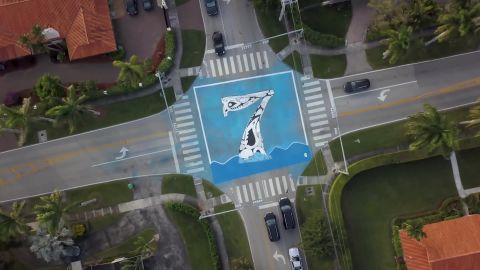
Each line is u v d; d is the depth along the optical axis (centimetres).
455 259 6009
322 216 6319
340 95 6812
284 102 6844
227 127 6838
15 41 6581
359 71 6831
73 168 6831
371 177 6756
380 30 6281
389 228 6700
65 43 6744
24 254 6712
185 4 6894
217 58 6862
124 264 6419
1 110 5847
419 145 5844
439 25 6391
